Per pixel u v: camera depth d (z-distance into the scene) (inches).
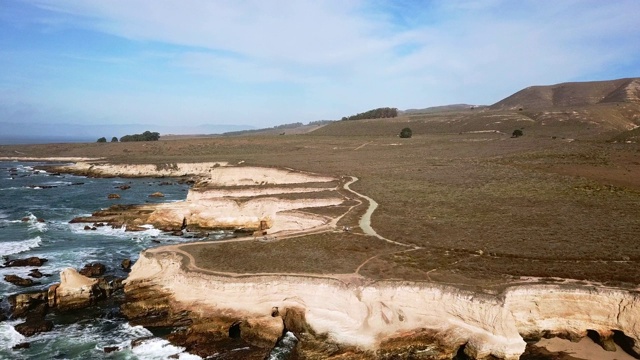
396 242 1566.2
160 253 1501.0
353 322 1141.1
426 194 2361.0
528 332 1147.9
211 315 1226.0
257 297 1237.7
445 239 1569.9
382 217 1918.1
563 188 2326.5
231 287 1249.4
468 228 1694.1
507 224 1722.4
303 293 1221.7
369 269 1309.1
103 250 1964.8
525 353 1107.9
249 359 1108.5
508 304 1119.0
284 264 1366.9
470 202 2127.2
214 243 1619.1
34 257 1780.3
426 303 1163.9
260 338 1182.3
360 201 2258.9
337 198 2299.5
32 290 1472.7
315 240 1612.9
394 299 1176.2
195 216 2410.2
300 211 2070.6
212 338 1196.5
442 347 1111.6
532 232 1601.9
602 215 1798.7
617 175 2625.5
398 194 2394.2
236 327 1234.6
